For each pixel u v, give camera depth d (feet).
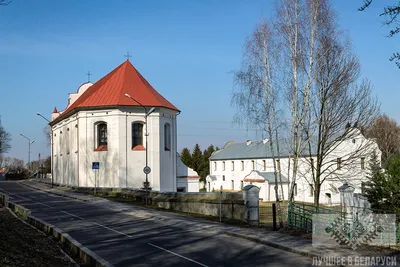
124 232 59.72
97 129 140.26
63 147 169.89
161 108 140.36
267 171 214.90
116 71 154.71
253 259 41.19
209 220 71.05
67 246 48.49
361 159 91.15
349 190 56.65
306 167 134.51
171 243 50.83
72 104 175.83
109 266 35.04
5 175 284.41
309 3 72.02
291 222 60.39
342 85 79.30
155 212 82.94
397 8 28.17
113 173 134.92
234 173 244.01
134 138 138.62
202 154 314.76
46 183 193.57
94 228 63.52
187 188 160.76
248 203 66.59
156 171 137.80
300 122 72.69
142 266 38.17
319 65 72.95
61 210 88.43
